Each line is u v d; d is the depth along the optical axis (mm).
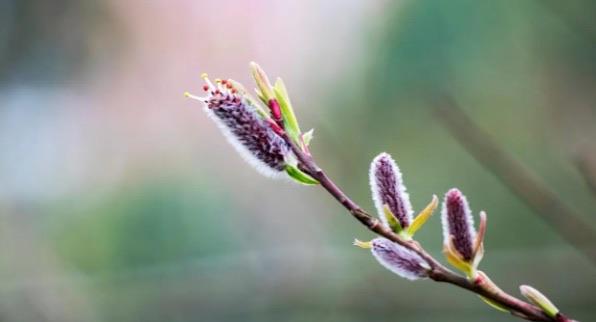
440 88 1054
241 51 1315
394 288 1151
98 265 1295
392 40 1104
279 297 1184
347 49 1174
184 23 1380
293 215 1265
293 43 1243
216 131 1370
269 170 502
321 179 502
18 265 1325
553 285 1056
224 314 1198
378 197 509
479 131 812
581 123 1045
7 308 1240
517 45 1059
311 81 1219
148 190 1348
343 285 1165
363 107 1151
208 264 1236
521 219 1083
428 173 1128
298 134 505
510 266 1067
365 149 1159
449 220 504
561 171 1031
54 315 1226
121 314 1229
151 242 1293
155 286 1229
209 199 1309
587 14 966
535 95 1060
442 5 1068
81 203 1386
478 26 1059
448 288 1124
